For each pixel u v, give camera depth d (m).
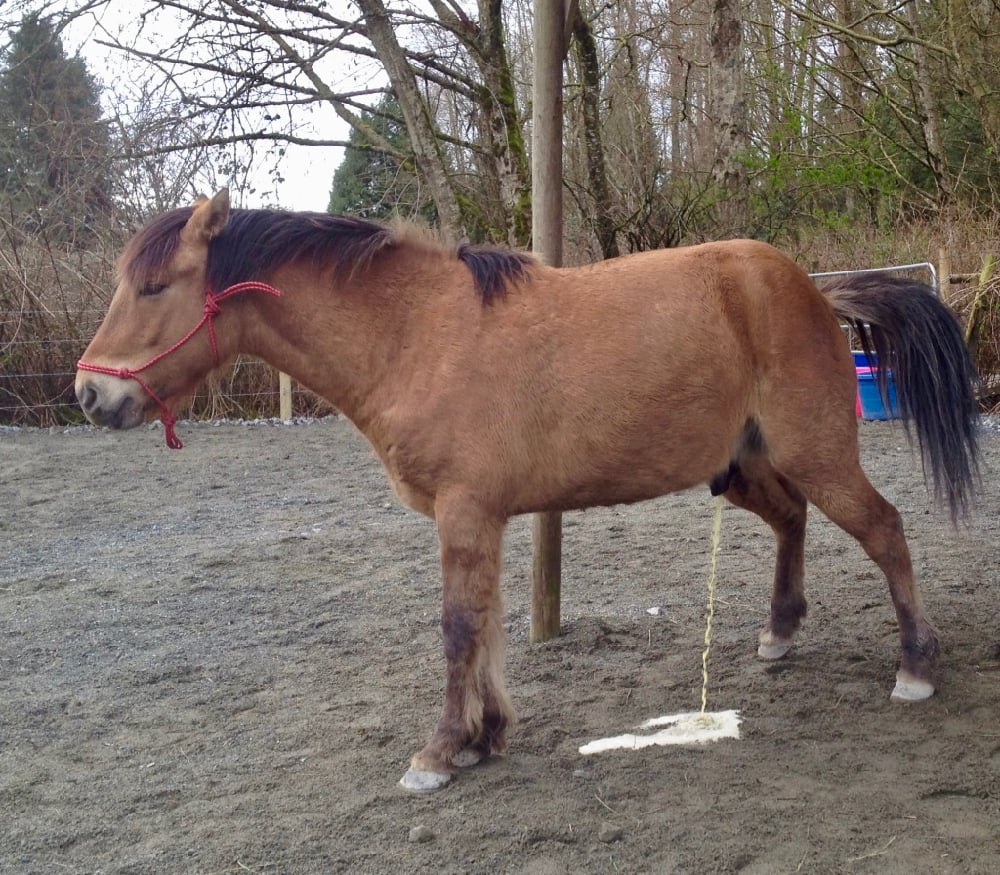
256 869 2.55
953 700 3.32
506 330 2.97
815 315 3.18
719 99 9.69
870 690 3.47
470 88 12.01
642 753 3.10
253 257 3.07
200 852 2.64
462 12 11.48
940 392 3.38
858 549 5.41
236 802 2.93
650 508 6.86
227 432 11.60
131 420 3.05
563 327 2.99
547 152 4.05
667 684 3.67
